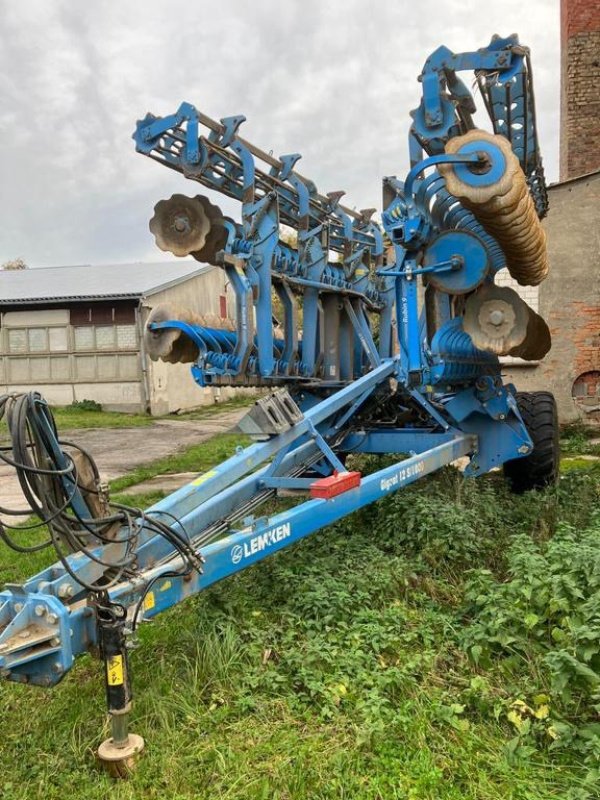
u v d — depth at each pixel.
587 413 11.74
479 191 4.12
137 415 21.41
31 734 3.09
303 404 7.19
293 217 6.84
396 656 3.64
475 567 4.79
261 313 5.93
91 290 22.25
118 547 3.28
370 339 7.73
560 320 11.72
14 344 22.56
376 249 8.44
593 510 5.79
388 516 5.38
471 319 5.20
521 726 2.98
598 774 2.62
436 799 2.60
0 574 5.27
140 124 5.64
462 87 5.21
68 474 2.93
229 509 4.35
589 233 11.50
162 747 2.91
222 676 3.41
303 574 4.50
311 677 3.34
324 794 2.64
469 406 6.13
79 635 2.86
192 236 5.58
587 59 14.01
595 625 3.28
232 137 5.77
